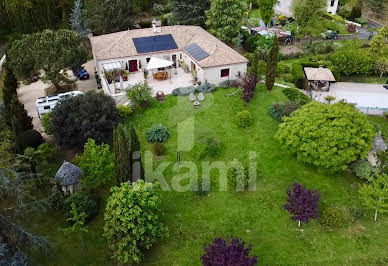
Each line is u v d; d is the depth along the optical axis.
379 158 31.77
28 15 65.00
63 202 29.91
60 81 51.47
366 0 82.12
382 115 42.19
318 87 48.22
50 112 38.31
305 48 59.97
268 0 66.56
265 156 35.69
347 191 31.45
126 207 25.22
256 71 42.25
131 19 64.62
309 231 27.91
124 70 49.97
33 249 25.36
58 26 67.56
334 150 30.75
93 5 62.19
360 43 62.38
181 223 28.81
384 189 27.66
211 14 59.53
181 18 65.12
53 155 35.78
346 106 34.00
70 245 27.61
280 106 40.44
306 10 62.66
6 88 39.66
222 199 30.97
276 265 25.44
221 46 48.44
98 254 26.91
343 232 27.77
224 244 23.53
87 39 63.31
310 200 26.92
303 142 32.03
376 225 28.38
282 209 29.89
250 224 28.66
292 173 33.62
